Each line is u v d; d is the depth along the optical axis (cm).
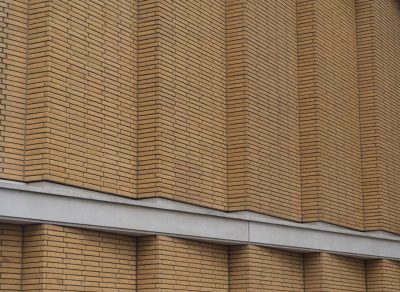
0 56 1504
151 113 1770
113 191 1678
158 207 1700
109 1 1728
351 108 2517
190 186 1853
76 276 1528
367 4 2614
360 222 2497
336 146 2380
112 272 1633
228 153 2020
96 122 1647
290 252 2162
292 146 2238
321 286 2195
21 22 1548
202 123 1930
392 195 2609
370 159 2545
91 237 1582
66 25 1589
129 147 1745
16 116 1514
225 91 2044
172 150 1802
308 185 2256
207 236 1828
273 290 2047
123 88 1745
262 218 2030
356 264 2430
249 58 2061
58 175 1523
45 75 1528
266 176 2084
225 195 1997
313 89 2284
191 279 1802
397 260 2559
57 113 1541
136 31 1808
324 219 2244
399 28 2836
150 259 1698
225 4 2084
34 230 1466
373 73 2573
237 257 1959
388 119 2645
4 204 1386
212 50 2003
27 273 1457
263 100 2109
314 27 2312
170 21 1845
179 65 1861
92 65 1653
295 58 2308
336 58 2441
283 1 2273
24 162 1516
